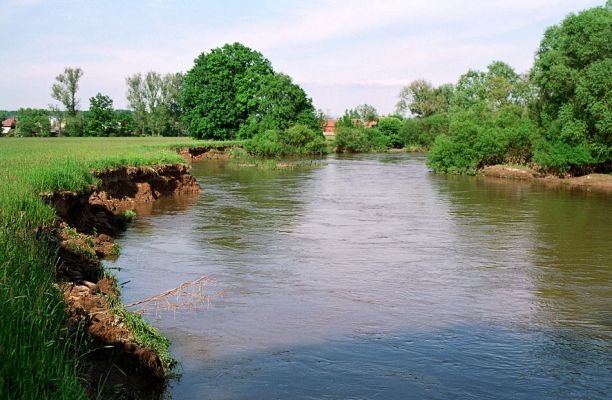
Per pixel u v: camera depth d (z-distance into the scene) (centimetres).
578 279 1513
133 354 857
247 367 940
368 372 927
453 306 1277
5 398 509
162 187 3341
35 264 856
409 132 9906
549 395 853
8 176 1689
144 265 1619
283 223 2395
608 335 1103
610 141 4250
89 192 2067
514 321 1180
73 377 585
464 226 2342
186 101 9088
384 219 2528
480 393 857
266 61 8925
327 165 6319
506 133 5088
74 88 11325
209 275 1521
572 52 4462
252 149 7469
